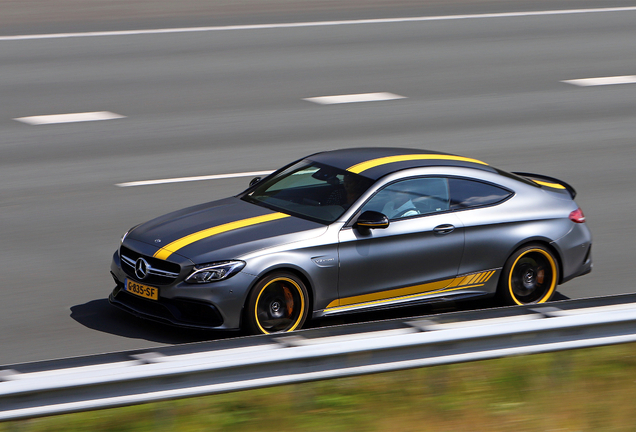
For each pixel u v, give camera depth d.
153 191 16.84
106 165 18.47
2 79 25.44
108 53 28.83
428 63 29.70
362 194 10.99
